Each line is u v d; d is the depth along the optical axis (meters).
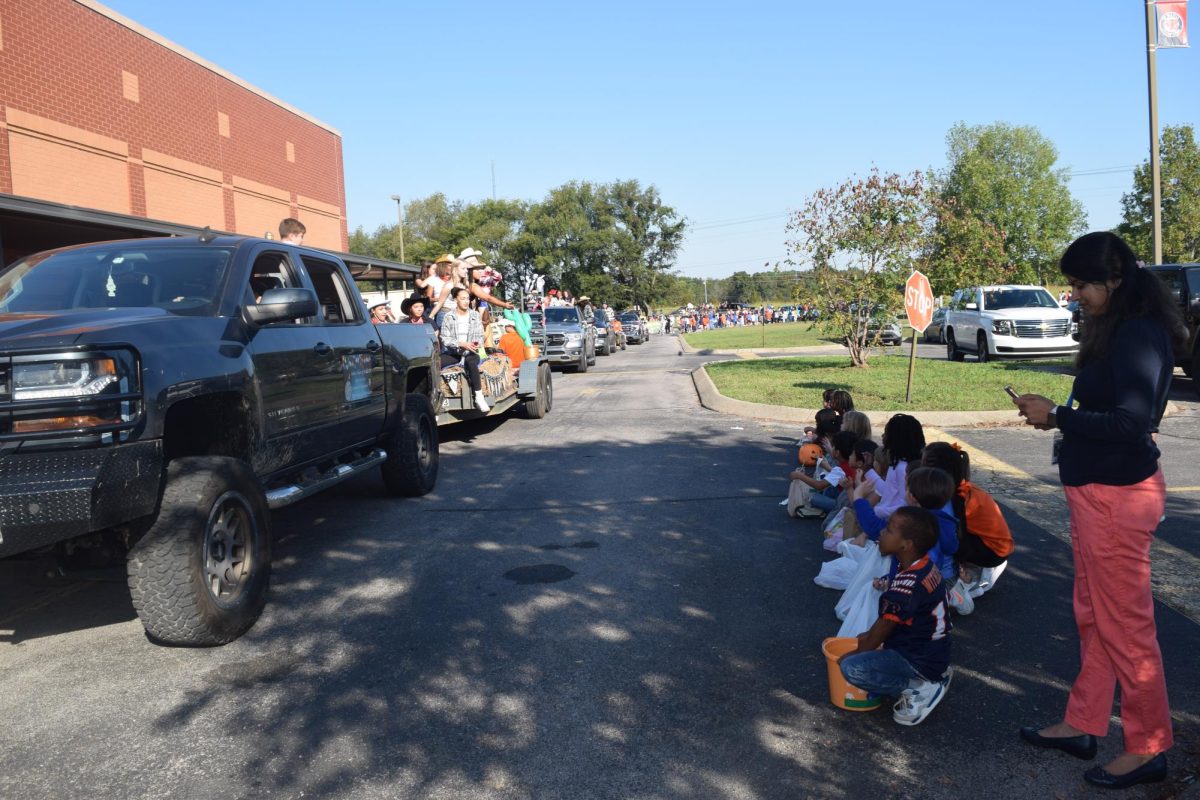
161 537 4.34
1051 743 3.47
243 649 4.60
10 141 18.66
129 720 3.82
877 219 17.86
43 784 3.31
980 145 60.94
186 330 4.69
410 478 7.86
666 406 14.62
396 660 4.43
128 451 4.06
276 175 30.52
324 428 6.05
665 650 4.50
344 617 5.04
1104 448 3.18
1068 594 5.23
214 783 3.30
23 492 3.76
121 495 4.02
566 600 5.25
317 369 5.95
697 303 139.50
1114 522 3.17
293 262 6.27
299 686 4.14
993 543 4.92
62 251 5.76
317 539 6.72
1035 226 58.22
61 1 20.14
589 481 8.62
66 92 20.31
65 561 4.83
